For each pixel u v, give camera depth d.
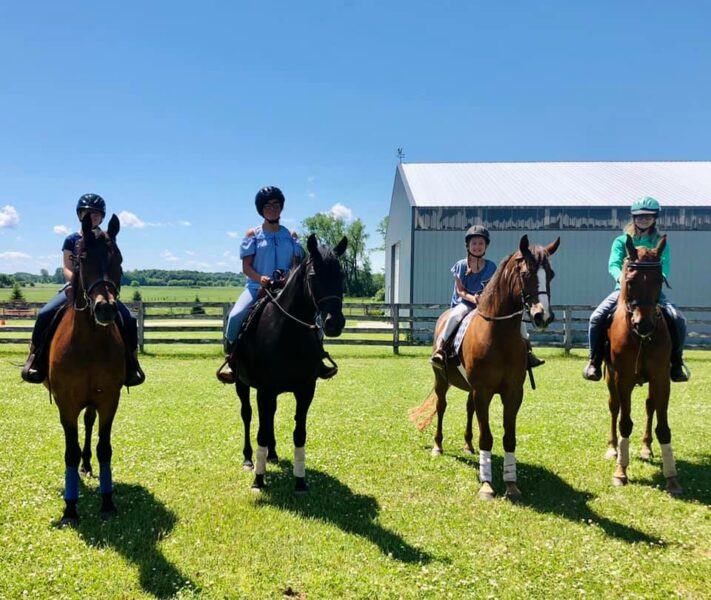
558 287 19.89
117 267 4.30
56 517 4.51
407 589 3.51
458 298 6.25
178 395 9.57
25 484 5.18
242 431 7.28
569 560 3.88
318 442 6.85
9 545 4.00
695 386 10.67
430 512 4.74
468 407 6.48
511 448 5.18
